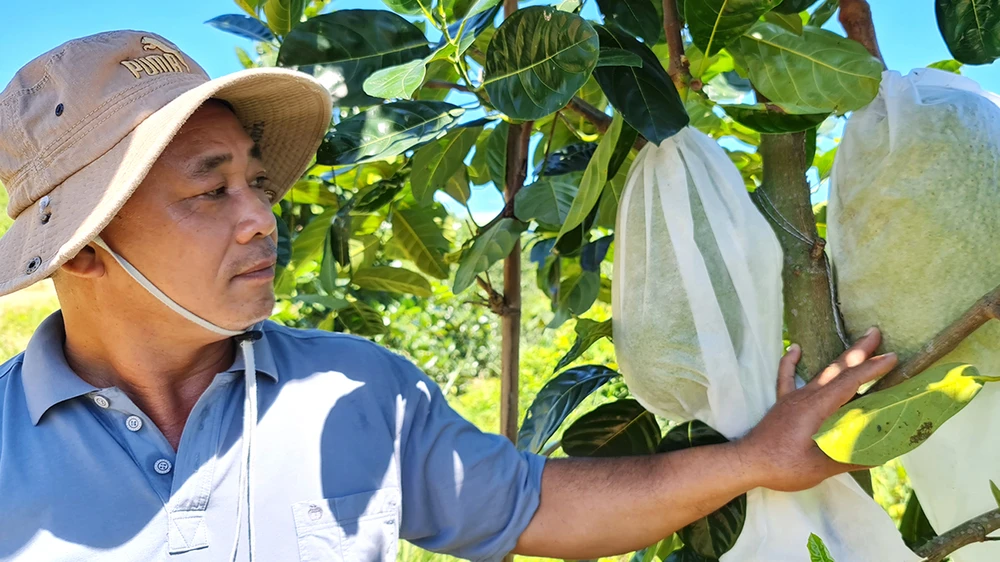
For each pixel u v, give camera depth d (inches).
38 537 35.3
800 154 43.8
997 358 38.1
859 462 32.8
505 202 61.5
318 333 45.5
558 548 43.4
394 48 47.3
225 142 37.6
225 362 42.3
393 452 42.7
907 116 38.5
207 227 36.7
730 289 40.4
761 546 40.3
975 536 37.7
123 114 35.6
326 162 45.9
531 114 40.4
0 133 36.9
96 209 34.1
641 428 47.6
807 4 46.2
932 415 32.8
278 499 38.8
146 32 38.6
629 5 45.7
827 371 38.9
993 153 37.2
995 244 36.9
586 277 67.0
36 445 36.9
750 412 40.3
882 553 39.1
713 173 41.9
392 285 75.7
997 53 42.6
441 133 46.3
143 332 38.7
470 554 44.2
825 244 43.0
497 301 61.2
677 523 40.9
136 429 37.8
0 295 34.9
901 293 38.3
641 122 39.9
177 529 36.5
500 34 41.3
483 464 43.5
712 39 42.4
